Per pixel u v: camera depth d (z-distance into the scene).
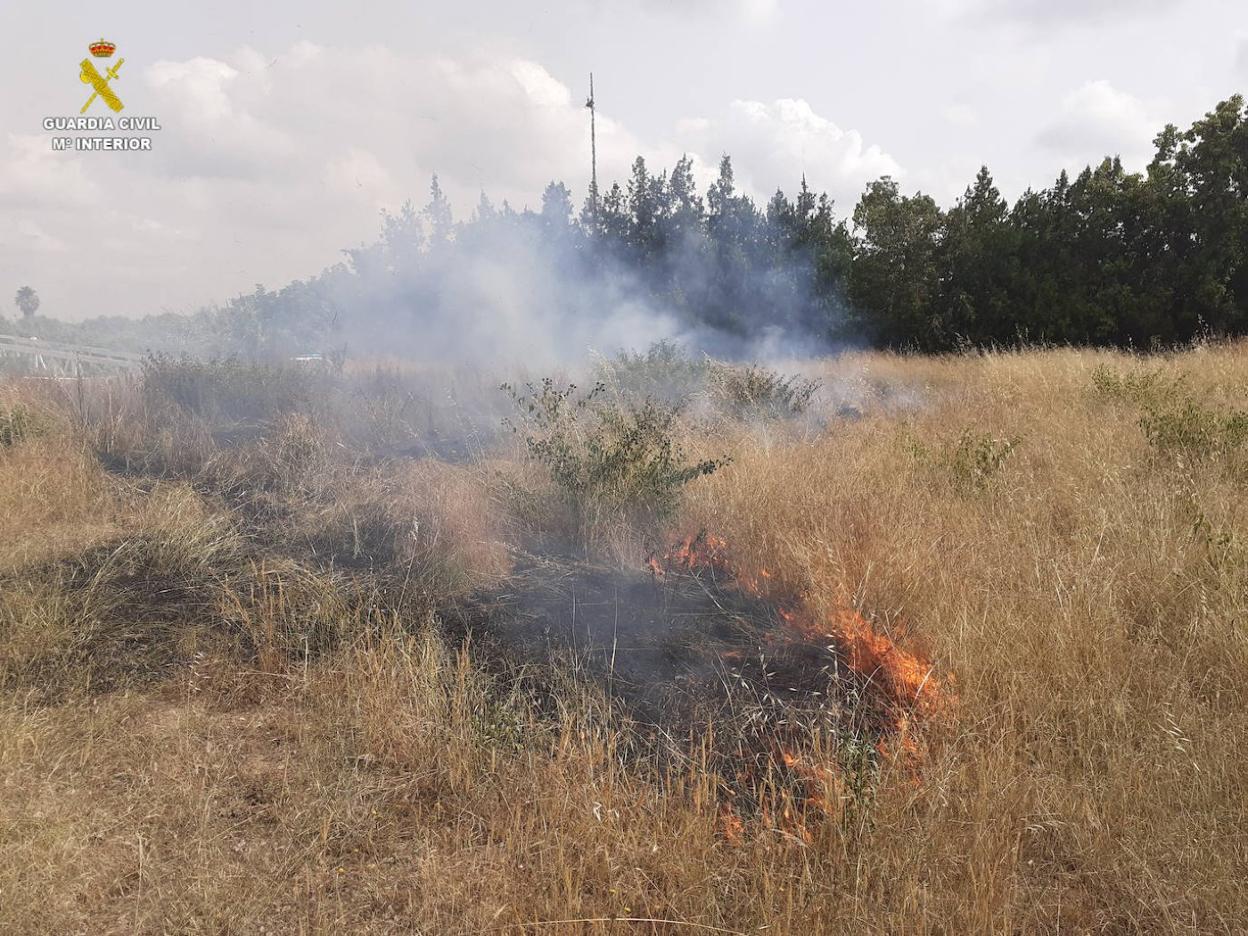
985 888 2.01
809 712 2.88
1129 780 2.36
